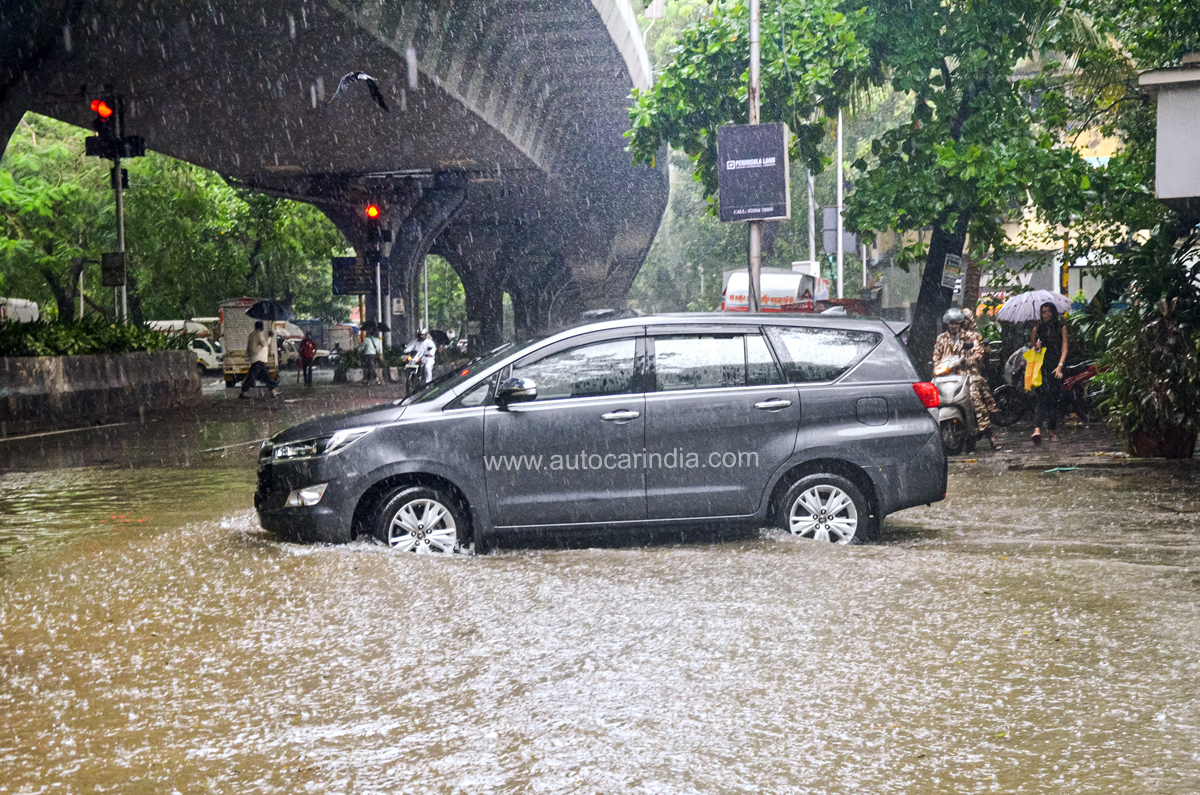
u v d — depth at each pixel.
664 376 8.60
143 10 21.97
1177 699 5.04
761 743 4.55
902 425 8.67
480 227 65.50
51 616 6.73
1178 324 13.62
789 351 8.73
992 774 4.23
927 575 7.50
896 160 21.03
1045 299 20.91
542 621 6.44
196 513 10.77
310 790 4.15
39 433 20.92
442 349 60.72
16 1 21.86
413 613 6.64
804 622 6.36
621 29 33.31
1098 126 24.38
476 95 31.42
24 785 4.23
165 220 48.62
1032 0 20.41
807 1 21.23
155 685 5.40
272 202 52.09
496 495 8.36
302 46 24.45
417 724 4.82
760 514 8.56
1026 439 16.86
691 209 78.06
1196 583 7.22
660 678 5.39
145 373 28.17
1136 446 13.66
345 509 8.34
